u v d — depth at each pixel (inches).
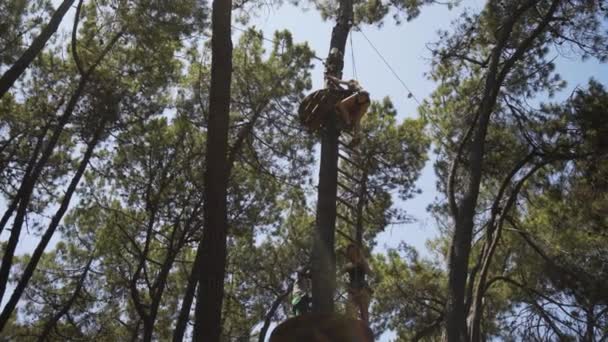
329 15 573.3
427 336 740.0
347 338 192.5
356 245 349.1
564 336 589.0
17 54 615.2
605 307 589.3
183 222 710.5
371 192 701.3
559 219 647.8
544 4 606.9
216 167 322.0
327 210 343.3
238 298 767.7
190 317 796.0
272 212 729.0
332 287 327.0
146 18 599.2
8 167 658.8
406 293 732.7
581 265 619.5
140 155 684.1
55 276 762.8
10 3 592.7
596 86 611.8
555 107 621.3
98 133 630.5
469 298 616.4
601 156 591.2
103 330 768.9
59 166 687.7
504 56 628.7
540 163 608.7
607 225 613.6
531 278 684.1
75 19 586.6
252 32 652.1
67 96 654.5
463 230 516.1
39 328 759.7
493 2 608.1
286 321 194.1
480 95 646.5
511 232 687.7
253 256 749.3
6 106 655.1
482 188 715.4
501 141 641.6
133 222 727.7
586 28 594.2
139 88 661.3
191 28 604.4
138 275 659.4
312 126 368.8
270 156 697.6
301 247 747.4
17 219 565.0
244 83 671.8
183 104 684.1
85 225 754.8
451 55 636.1
